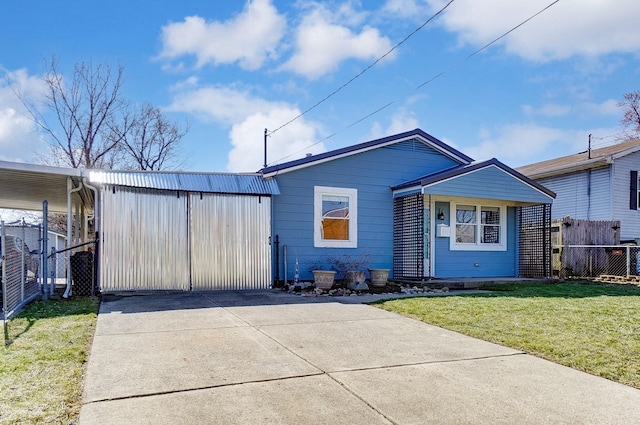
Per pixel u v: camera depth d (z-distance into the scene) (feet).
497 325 20.17
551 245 42.78
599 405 11.24
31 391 11.30
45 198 45.24
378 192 39.58
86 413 10.19
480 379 13.10
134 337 17.47
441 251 41.27
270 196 34.04
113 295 28.89
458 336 18.51
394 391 11.98
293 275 35.70
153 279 30.01
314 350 15.99
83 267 28.94
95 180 28.89
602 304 25.66
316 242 36.78
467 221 42.78
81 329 18.44
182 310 23.57
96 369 13.38
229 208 32.65
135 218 29.89
